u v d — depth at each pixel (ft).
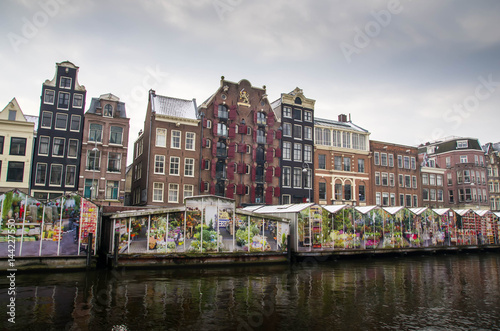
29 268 76.33
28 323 43.55
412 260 114.73
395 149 194.39
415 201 197.47
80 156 125.29
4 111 119.44
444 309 52.95
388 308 53.01
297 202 160.25
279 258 99.66
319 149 169.07
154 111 136.26
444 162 232.53
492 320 47.88
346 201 171.32
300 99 168.45
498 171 238.89
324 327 44.11
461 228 147.43
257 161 151.74
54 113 123.65
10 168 117.50
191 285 65.87
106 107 130.21
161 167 134.92
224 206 94.22
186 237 88.94
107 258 84.53
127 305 51.65
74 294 57.31
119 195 128.77
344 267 94.07
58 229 79.51
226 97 149.38
